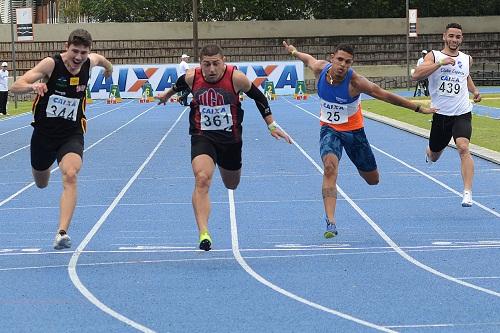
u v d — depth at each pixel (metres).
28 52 63.75
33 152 10.95
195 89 10.62
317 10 69.81
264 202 15.80
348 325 7.86
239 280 9.76
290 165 21.23
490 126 29.70
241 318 8.16
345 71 11.77
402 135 28.73
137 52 65.12
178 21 68.62
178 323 8.02
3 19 76.06
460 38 13.99
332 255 11.12
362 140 12.16
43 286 9.58
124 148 25.95
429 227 13.08
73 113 10.77
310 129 31.31
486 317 8.04
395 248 11.52
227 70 10.59
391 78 64.25
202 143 10.66
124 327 7.91
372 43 66.50
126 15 68.88
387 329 7.71
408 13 59.66
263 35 66.12
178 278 9.88
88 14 69.75
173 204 15.73
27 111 45.50
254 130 31.44
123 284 9.61
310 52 66.25
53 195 17.11
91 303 8.81
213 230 13.13
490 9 70.12
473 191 16.58
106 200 16.31
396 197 16.14
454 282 9.52
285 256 11.11
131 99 55.19
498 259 10.67
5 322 8.15
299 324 7.92
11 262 10.94
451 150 23.53
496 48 66.75
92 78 54.91
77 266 10.62
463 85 14.02
